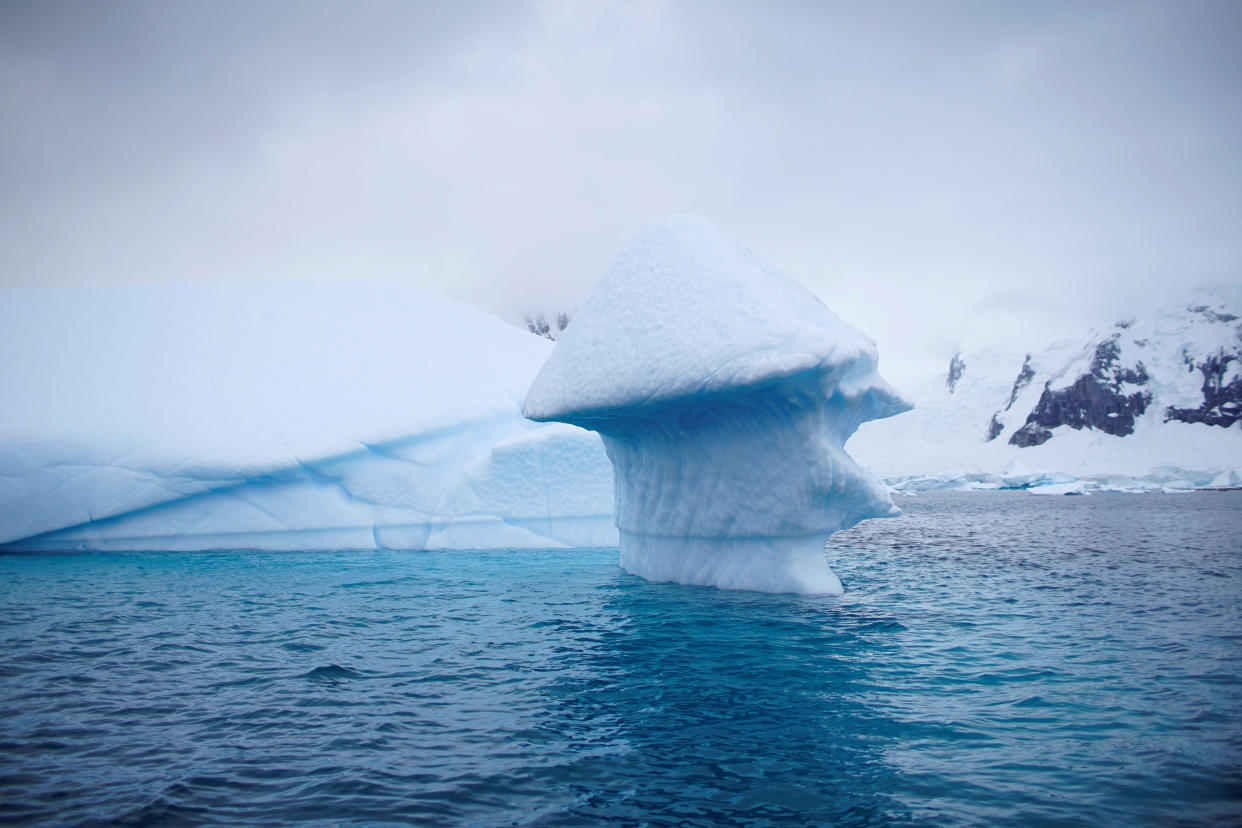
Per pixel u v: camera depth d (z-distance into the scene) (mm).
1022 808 3436
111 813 3387
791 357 7703
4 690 5375
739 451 9102
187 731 4504
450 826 3285
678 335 8859
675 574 10672
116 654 6465
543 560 13930
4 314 19484
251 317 20562
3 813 3379
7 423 16234
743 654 6344
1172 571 12414
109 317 19984
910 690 5277
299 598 9508
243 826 3279
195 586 10664
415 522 16594
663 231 10227
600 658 6238
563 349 10727
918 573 12320
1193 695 5141
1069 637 7016
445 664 6070
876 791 3631
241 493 16203
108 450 15977
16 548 15641
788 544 9438
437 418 17625
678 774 3850
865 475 8875
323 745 4270
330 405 17641
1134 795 3566
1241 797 3539
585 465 16328
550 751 4168
